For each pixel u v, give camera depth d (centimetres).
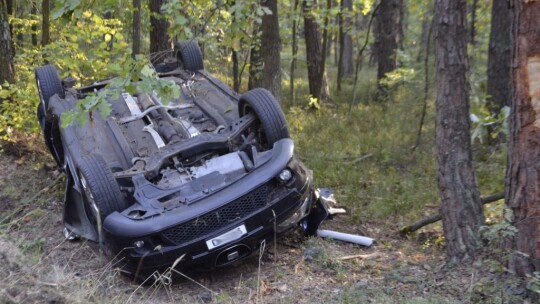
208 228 471
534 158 392
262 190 488
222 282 506
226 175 513
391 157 848
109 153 562
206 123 606
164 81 416
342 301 433
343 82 1897
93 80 942
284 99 1414
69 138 581
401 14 1612
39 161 849
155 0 1028
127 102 638
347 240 569
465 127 495
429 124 1035
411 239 584
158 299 474
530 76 383
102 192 494
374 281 472
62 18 463
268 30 804
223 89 669
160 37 1044
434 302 412
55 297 371
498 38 861
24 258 435
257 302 447
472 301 416
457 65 489
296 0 1120
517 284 407
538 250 400
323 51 1276
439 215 571
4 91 842
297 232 593
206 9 612
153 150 559
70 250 576
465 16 488
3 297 355
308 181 525
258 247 499
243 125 566
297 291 464
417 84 1059
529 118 390
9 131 865
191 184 503
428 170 794
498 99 868
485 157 794
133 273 485
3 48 946
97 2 492
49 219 663
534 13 375
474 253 477
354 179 749
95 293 416
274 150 523
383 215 641
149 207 482
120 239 469
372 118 1132
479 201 492
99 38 980
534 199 396
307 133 1013
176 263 439
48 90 706
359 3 1237
